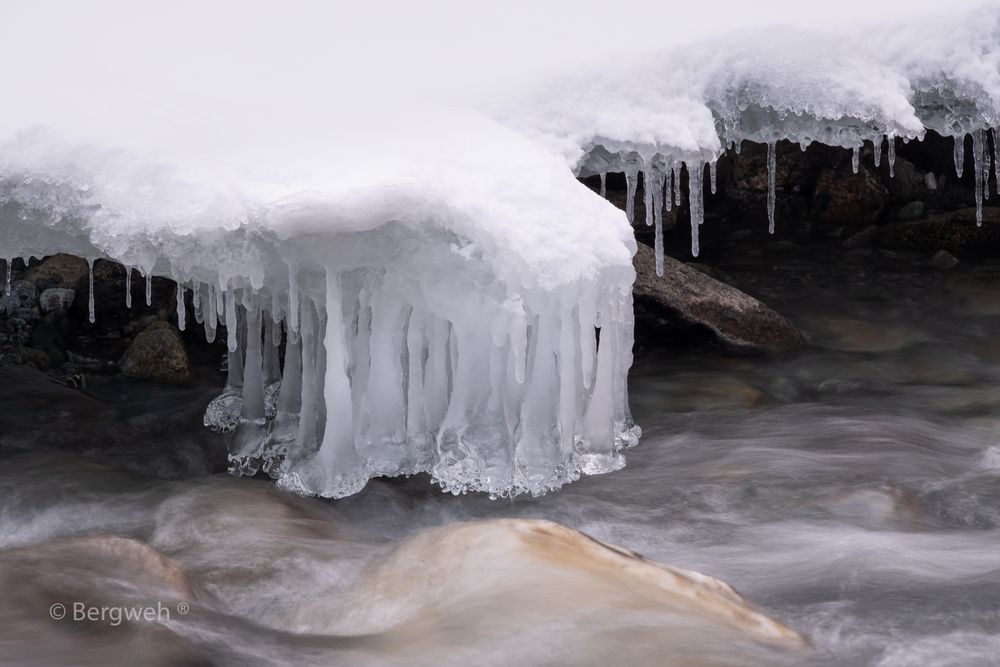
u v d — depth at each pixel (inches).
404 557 151.6
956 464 229.9
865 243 425.7
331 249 189.0
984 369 309.9
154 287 338.6
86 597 137.1
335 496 203.2
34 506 205.5
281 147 196.5
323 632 141.3
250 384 227.9
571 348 200.2
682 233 437.4
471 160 195.3
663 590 141.4
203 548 179.5
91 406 272.2
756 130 239.3
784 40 231.1
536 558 143.5
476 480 204.2
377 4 269.6
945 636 144.3
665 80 228.1
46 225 199.0
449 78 229.9
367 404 207.8
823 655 137.6
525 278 185.5
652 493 208.4
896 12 237.6
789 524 195.0
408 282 199.0
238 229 184.5
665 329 319.6
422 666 127.0
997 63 233.6
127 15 259.3
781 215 451.8
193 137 200.4
